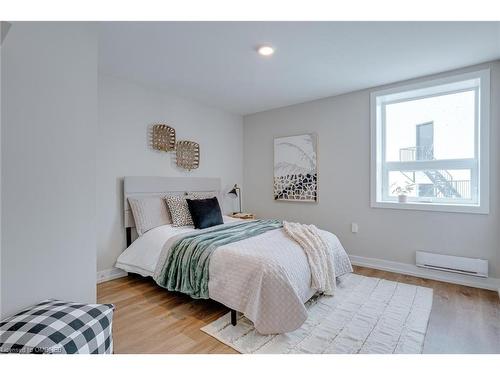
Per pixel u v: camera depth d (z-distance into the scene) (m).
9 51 1.21
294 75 2.92
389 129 3.35
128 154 3.09
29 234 1.28
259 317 1.72
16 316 1.10
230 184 4.45
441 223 2.88
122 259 2.89
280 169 4.18
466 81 2.72
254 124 4.52
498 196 2.58
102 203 2.87
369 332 1.83
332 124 3.64
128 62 2.58
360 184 3.42
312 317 2.04
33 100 1.30
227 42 2.20
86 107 1.53
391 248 3.20
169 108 3.51
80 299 1.48
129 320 2.02
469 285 2.70
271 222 3.22
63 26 1.42
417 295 2.45
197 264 2.15
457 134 2.93
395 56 2.46
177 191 3.56
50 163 1.36
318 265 2.18
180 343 1.72
